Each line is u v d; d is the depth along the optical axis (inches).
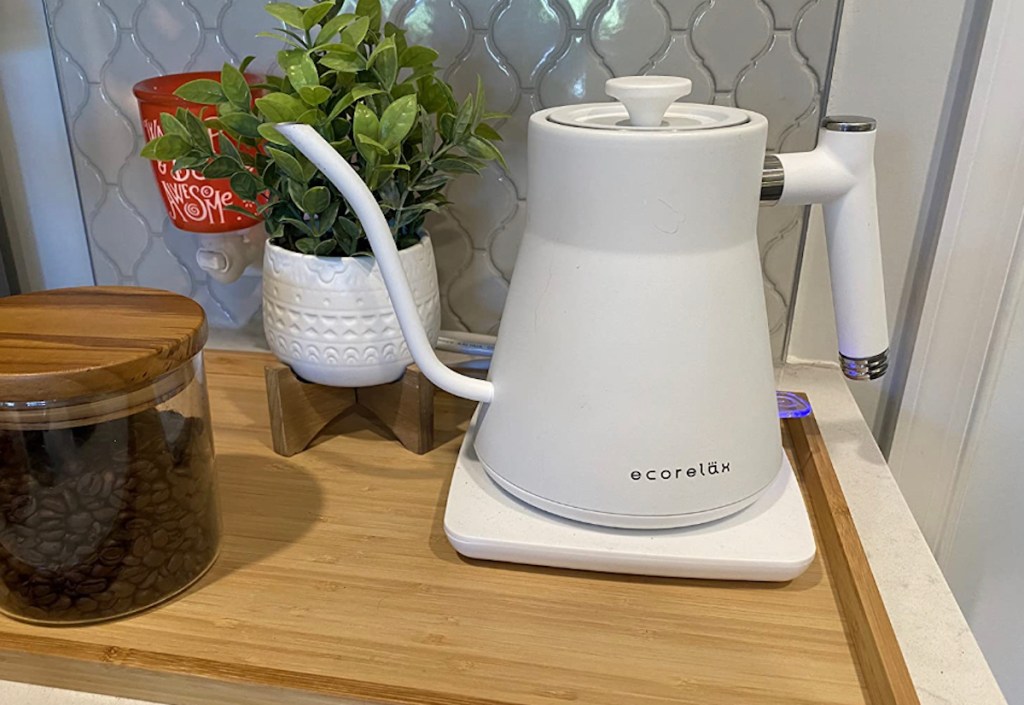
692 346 17.5
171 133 20.6
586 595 18.6
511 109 25.9
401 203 21.8
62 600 17.4
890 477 23.0
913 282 26.6
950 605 18.6
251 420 25.3
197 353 17.8
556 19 24.6
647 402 17.7
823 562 19.8
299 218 22.2
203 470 19.0
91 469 16.8
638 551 18.5
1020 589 30.5
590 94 25.4
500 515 19.6
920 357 26.5
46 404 15.8
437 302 23.6
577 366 17.9
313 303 21.5
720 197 16.9
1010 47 22.2
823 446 23.0
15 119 28.8
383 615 18.0
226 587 18.8
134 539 17.4
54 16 26.9
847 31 24.1
